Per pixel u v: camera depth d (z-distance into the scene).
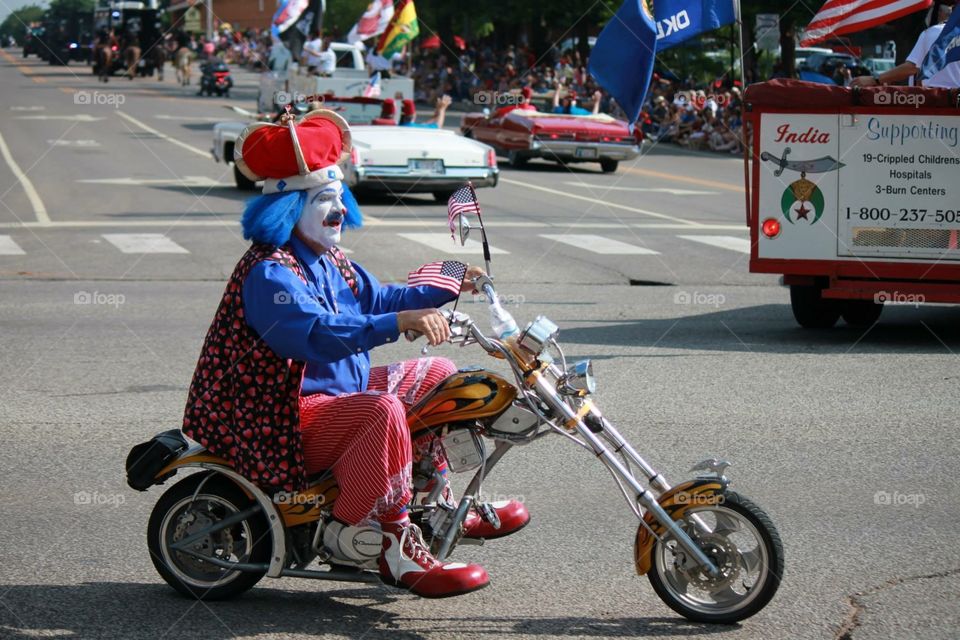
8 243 18.69
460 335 5.14
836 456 7.90
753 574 5.30
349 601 5.54
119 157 33.31
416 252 18.05
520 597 5.57
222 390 5.24
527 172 33.22
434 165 24.22
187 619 5.30
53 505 6.86
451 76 62.06
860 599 5.55
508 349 5.08
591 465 7.69
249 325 5.15
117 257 17.41
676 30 12.36
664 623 5.28
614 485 7.28
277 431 5.19
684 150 40.66
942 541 6.32
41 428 8.47
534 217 23.05
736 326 13.12
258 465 5.19
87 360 10.73
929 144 11.99
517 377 5.11
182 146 37.03
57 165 30.92
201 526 5.48
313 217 5.23
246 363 5.19
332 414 5.17
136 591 5.62
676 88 42.44
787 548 6.21
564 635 5.14
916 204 12.12
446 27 66.50
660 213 24.09
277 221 5.14
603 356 11.21
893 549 6.20
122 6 81.50
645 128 42.50
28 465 7.62
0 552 6.11
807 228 12.45
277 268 5.11
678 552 5.26
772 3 39.66
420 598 5.57
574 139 32.91
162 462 5.31
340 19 74.69
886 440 8.31
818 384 10.08
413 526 5.17
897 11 15.52
